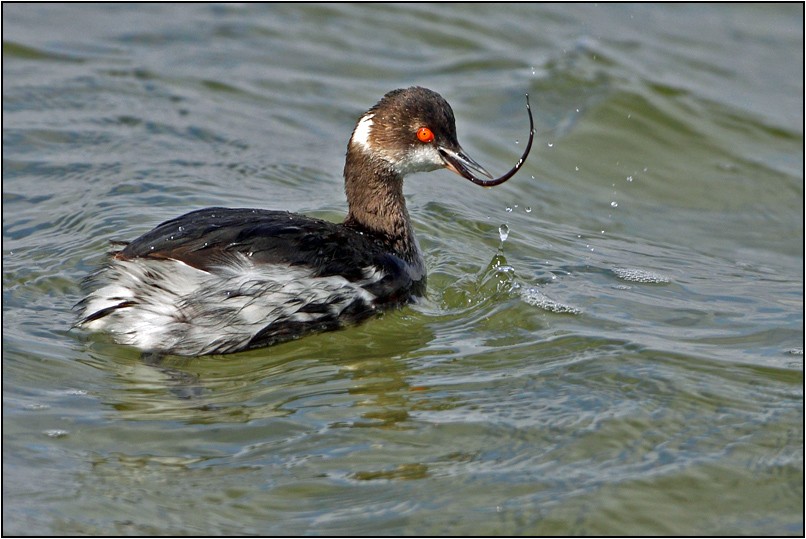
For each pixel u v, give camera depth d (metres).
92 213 15.64
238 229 12.55
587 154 19.89
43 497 9.81
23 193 16.25
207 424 11.05
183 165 17.61
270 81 20.92
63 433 10.78
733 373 12.46
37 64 20.41
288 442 10.77
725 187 19.50
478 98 20.92
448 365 12.48
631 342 13.07
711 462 10.77
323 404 11.51
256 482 10.13
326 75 21.39
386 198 14.43
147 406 11.36
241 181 17.33
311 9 23.61
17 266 14.09
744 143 20.58
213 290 12.12
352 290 13.16
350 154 14.60
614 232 17.80
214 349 12.37
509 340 13.12
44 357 12.08
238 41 22.20
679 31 23.70
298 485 10.11
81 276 13.95
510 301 14.14
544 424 11.23
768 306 14.74
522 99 20.97
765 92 21.92
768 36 23.72
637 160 19.89
